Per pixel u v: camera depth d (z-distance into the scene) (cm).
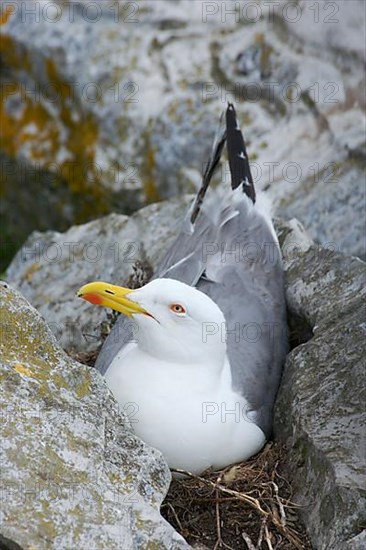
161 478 694
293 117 1288
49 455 652
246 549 736
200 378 802
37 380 692
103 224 1145
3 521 608
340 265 927
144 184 1315
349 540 684
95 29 1368
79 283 1096
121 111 1327
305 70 1303
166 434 786
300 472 774
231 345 864
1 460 638
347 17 1277
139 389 794
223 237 962
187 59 1348
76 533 620
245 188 1016
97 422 689
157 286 799
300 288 934
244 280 928
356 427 761
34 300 1105
